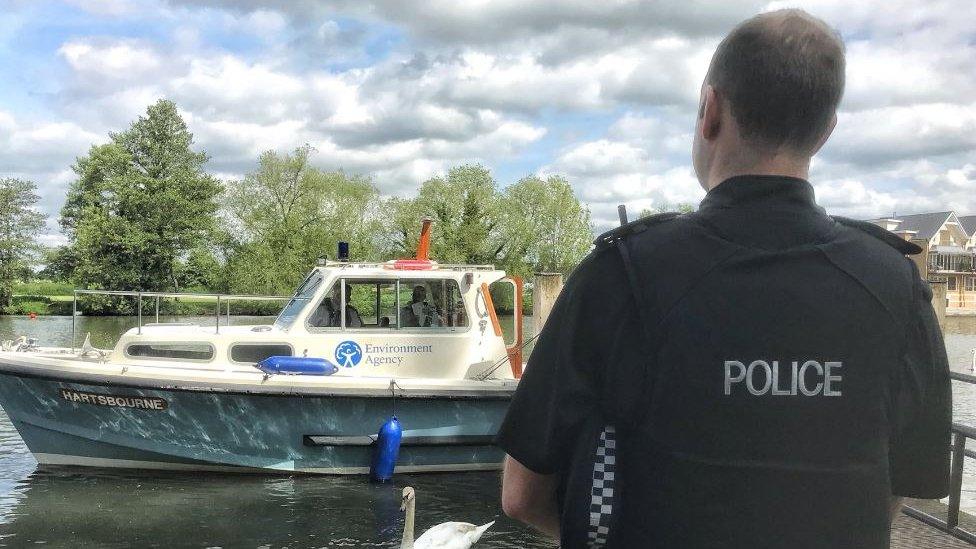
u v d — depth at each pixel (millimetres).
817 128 1210
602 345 1192
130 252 46844
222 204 50031
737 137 1233
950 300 76688
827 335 1114
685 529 1119
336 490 8453
